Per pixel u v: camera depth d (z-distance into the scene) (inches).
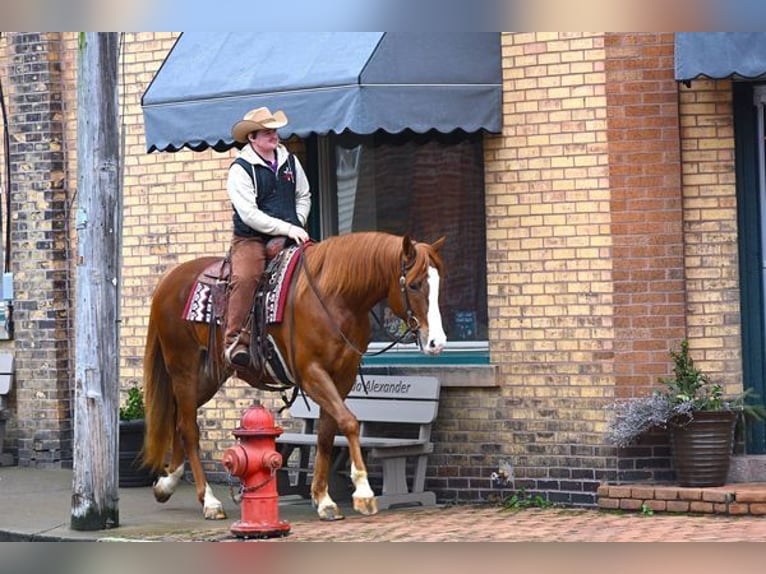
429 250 484.4
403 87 541.6
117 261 530.3
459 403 577.3
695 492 521.3
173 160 647.1
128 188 658.8
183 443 555.8
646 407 533.3
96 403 525.0
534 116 563.5
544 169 562.6
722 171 547.8
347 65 538.9
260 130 514.3
